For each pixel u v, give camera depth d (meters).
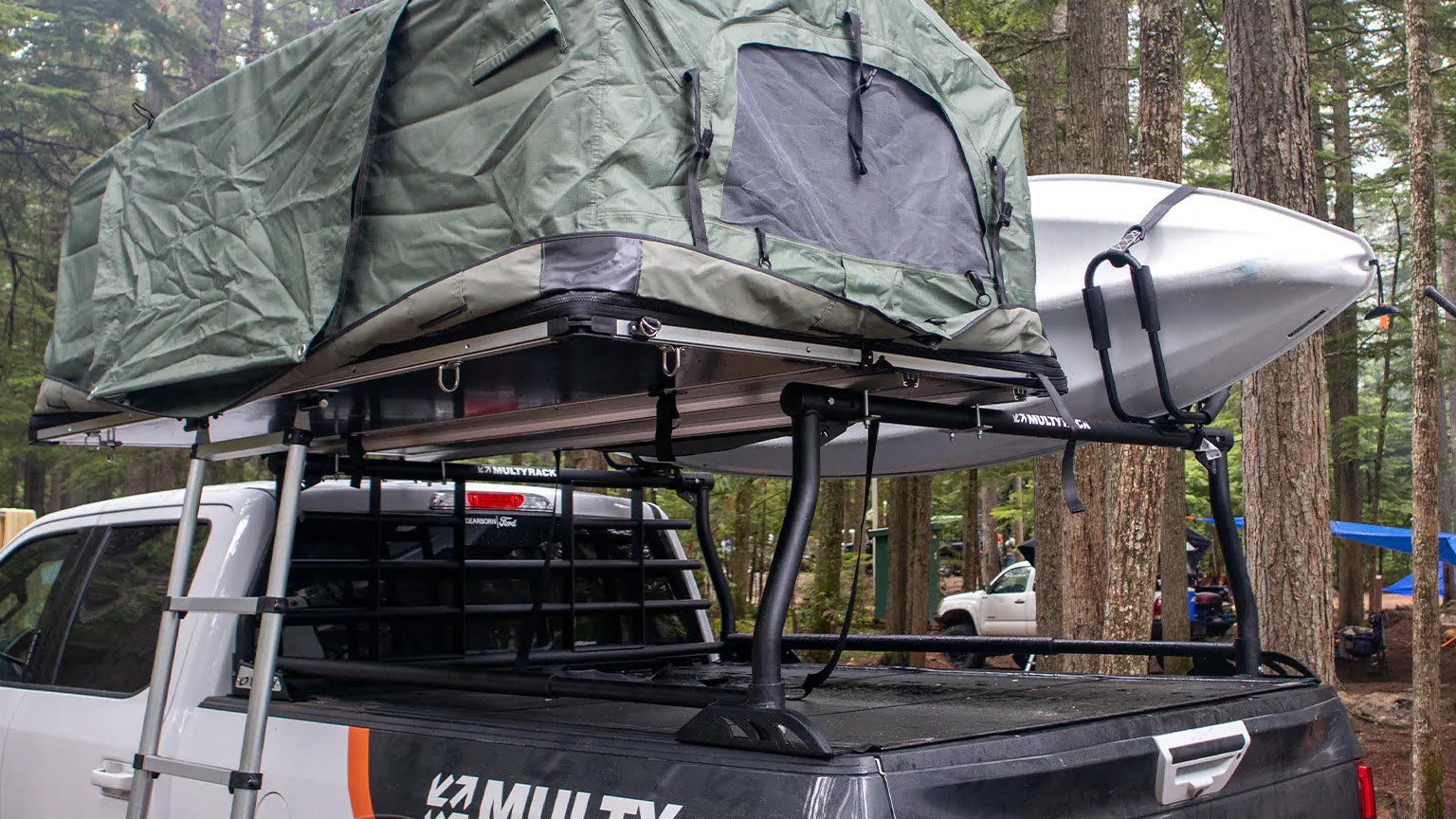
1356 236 4.48
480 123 2.32
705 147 2.25
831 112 2.59
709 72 2.32
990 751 2.20
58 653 3.96
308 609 3.59
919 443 4.79
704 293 2.18
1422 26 8.38
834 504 14.13
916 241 2.66
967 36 11.23
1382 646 18.09
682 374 2.68
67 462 19.98
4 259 21.09
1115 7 10.70
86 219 3.44
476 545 4.12
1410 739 12.50
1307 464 6.69
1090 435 3.02
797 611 14.84
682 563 4.61
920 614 14.84
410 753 2.74
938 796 2.06
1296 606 6.61
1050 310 4.83
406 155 2.44
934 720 2.67
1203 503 21.02
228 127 2.90
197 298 2.85
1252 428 6.89
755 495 15.27
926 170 2.77
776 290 2.27
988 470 19.94
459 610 3.94
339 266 2.47
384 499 3.90
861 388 2.85
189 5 30.84
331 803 2.86
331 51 2.64
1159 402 4.89
